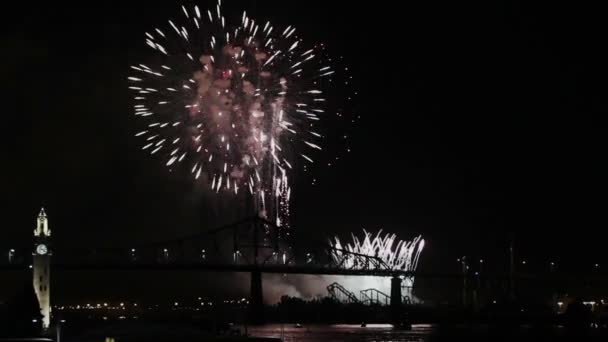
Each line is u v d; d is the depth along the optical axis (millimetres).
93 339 197750
